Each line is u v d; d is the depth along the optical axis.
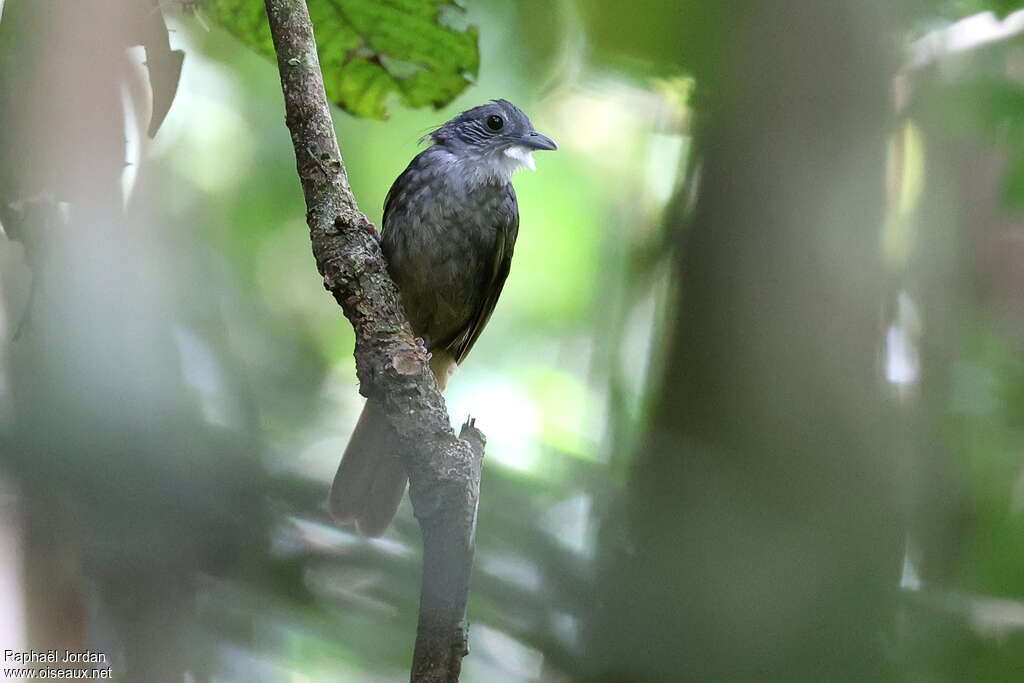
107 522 7.06
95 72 5.58
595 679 8.38
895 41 9.07
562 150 12.49
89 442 6.94
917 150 10.30
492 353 12.82
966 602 9.32
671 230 9.73
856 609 8.57
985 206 10.37
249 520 8.18
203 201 12.02
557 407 12.20
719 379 8.90
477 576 8.62
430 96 7.21
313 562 8.35
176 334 7.82
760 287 8.91
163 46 5.71
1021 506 10.20
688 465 8.83
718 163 9.17
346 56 6.97
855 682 8.48
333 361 12.55
